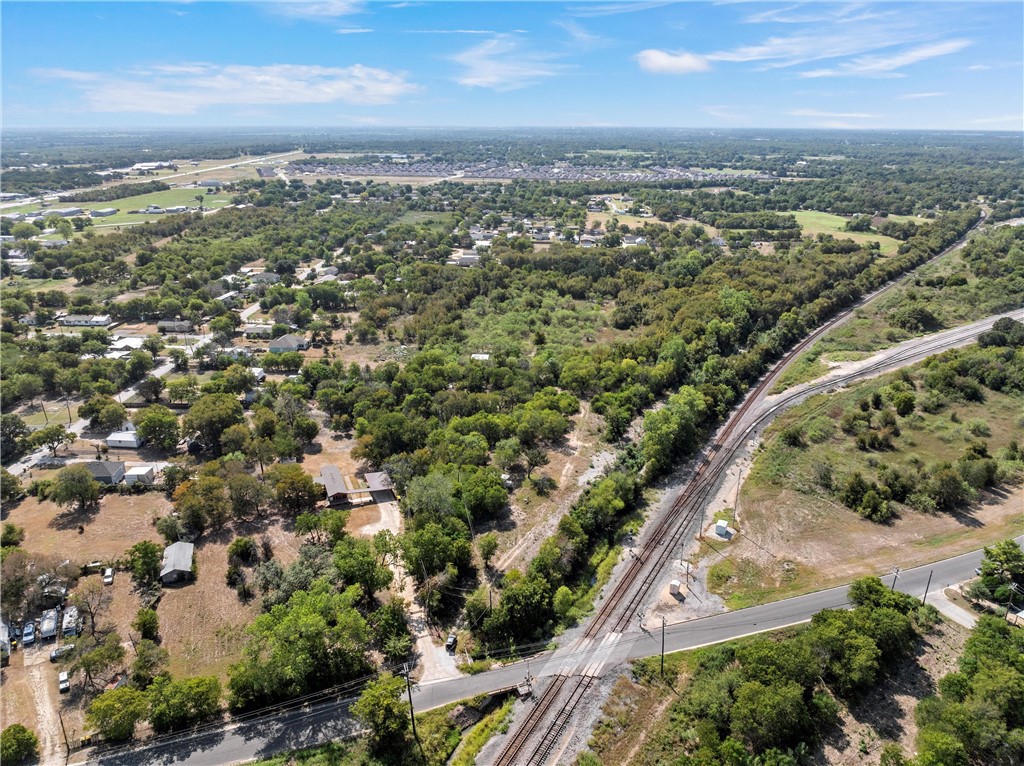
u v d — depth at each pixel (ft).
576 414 438.81
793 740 190.19
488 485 315.58
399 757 193.26
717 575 273.33
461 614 252.01
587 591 267.80
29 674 220.43
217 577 272.31
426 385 451.94
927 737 181.37
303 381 480.64
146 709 196.34
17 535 293.43
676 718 203.51
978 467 333.01
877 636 216.54
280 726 202.39
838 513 321.11
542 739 197.98
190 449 389.80
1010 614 241.35
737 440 403.75
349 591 238.27
